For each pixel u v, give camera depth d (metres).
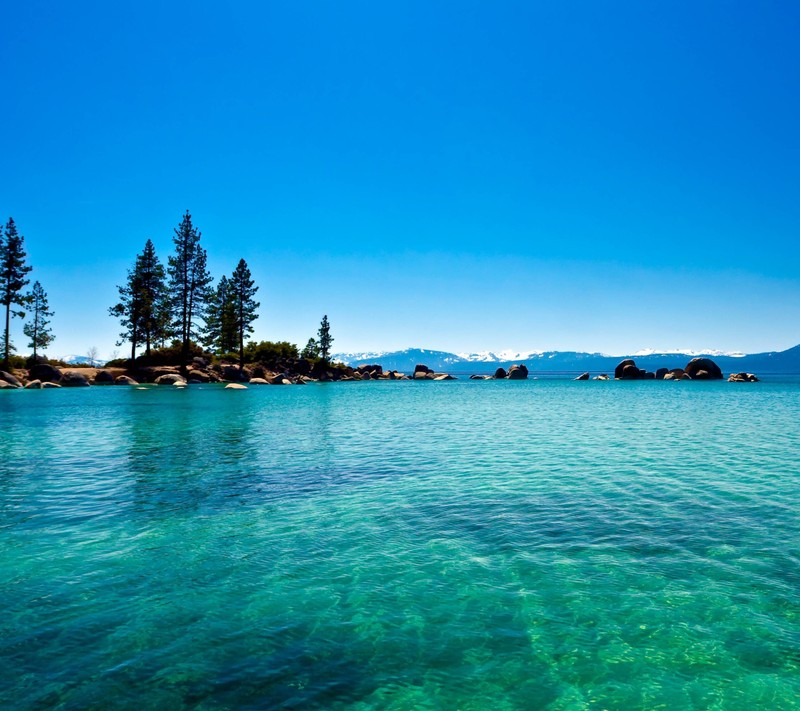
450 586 7.91
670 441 22.50
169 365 78.62
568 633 6.59
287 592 7.69
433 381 126.38
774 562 8.81
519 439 23.19
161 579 8.12
